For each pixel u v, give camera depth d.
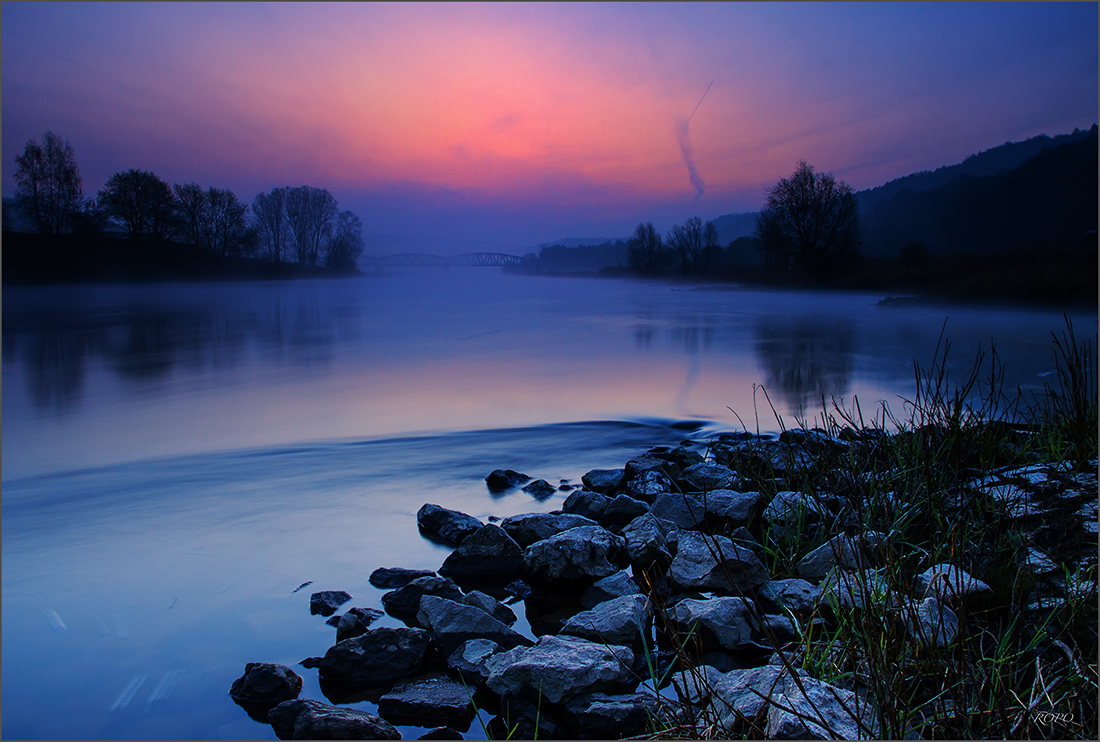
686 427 7.54
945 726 1.92
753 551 3.53
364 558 3.92
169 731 2.31
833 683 2.30
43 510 4.81
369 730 2.22
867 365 12.48
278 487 5.38
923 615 2.48
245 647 2.88
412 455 6.40
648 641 2.84
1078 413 4.64
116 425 7.93
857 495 3.74
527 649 2.58
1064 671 2.27
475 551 3.71
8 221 64.94
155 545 4.12
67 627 3.05
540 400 9.28
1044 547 3.19
